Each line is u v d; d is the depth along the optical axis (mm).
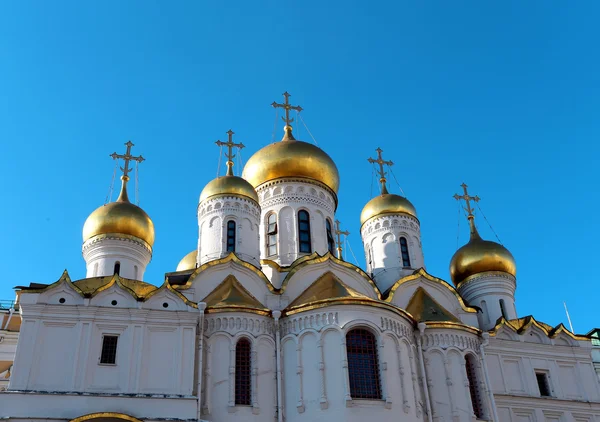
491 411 37781
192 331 33312
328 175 48750
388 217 49781
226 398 32906
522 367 43844
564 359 45281
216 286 37750
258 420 32875
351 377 33219
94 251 45125
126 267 45031
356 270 40312
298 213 46812
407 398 33906
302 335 34531
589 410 43594
